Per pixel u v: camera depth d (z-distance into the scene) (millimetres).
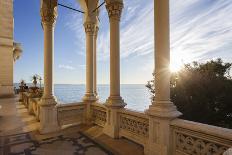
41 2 7812
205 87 10391
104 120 7828
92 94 8719
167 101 4652
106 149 5551
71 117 8352
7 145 5902
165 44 4688
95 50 9172
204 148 3805
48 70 7641
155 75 4832
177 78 11664
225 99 9867
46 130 7234
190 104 10398
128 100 37625
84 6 8586
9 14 24891
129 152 5332
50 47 7703
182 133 4273
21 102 18250
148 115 4965
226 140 3361
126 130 6328
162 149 4574
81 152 5340
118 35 6746
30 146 5816
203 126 3850
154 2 4832
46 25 7660
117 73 6719
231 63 11234
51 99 7547
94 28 8625
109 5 6668
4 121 9438
